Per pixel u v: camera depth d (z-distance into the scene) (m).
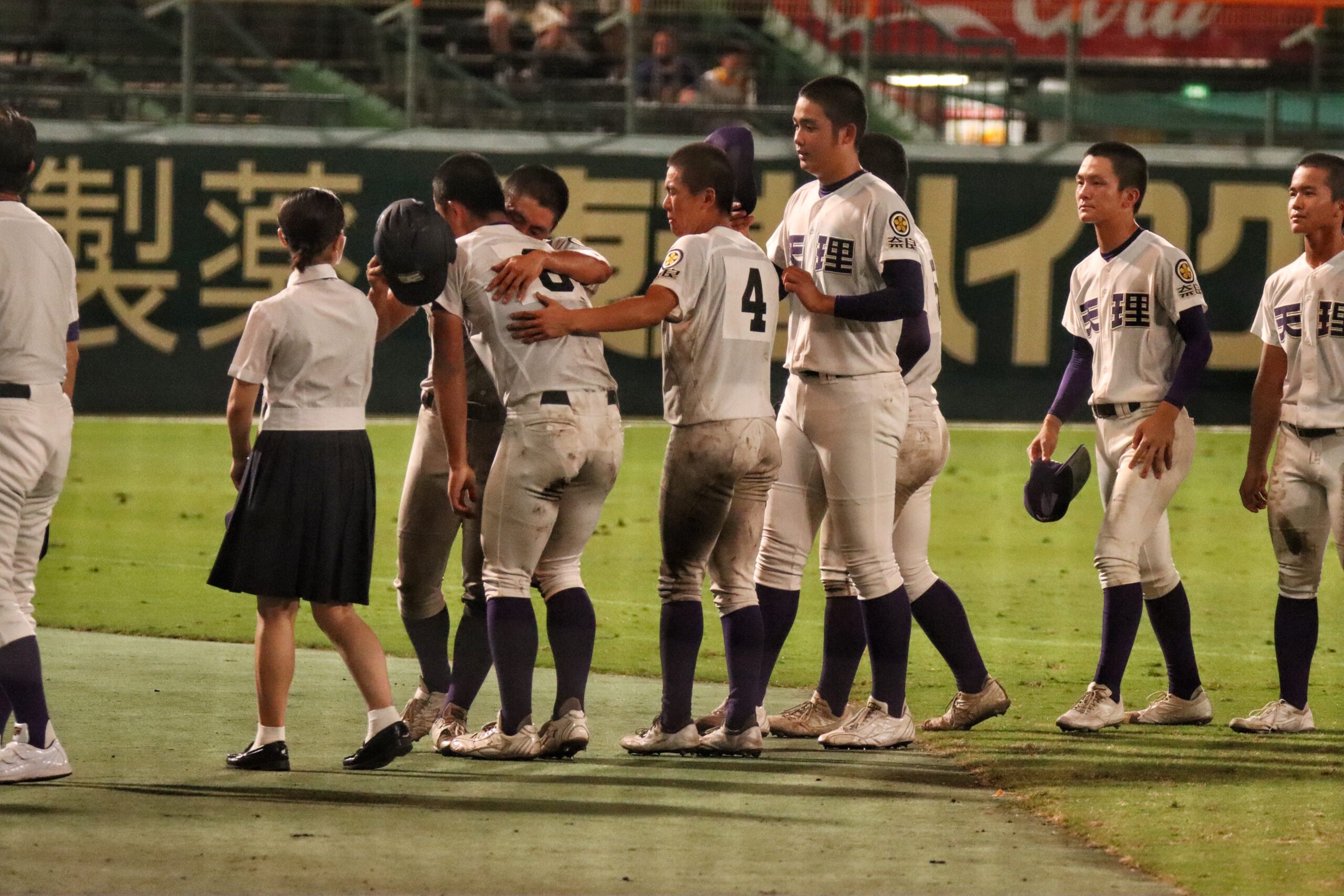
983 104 56.47
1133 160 17.59
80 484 37.84
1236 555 32.06
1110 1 57.97
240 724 16.70
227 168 48.41
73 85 56.91
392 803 13.43
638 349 48.81
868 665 21.14
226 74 57.78
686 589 15.67
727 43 57.31
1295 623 17.34
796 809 13.46
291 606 14.76
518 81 57.78
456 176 15.62
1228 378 49.56
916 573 17.12
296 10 58.62
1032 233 49.09
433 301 14.90
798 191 17.00
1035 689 20.03
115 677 19.22
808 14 57.09
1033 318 49.28
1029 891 11.23
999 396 49.56
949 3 57.91
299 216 14.55
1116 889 11.30
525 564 15.23
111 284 48.38
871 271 15.83
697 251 15.07
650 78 56.06
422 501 16.23
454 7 59.59
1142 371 17.56
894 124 56.59
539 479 14.93
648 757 15.70
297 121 52.56
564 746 15.28
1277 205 48.81
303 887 10.93
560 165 48.69
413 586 16.50
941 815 13.34
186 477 39.31
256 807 13.18
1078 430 49.81
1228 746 16.44
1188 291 17.19
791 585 16.77
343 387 14.61
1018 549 32.53
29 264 14.00
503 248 15.20
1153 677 20.95
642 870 11.53
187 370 48.81
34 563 14.76
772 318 15.52
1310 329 17.08
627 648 22.44
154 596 25.42
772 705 18.92
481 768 14.98
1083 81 58.41
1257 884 11.45
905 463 16.78
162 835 12.18
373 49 59.00
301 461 14.38
